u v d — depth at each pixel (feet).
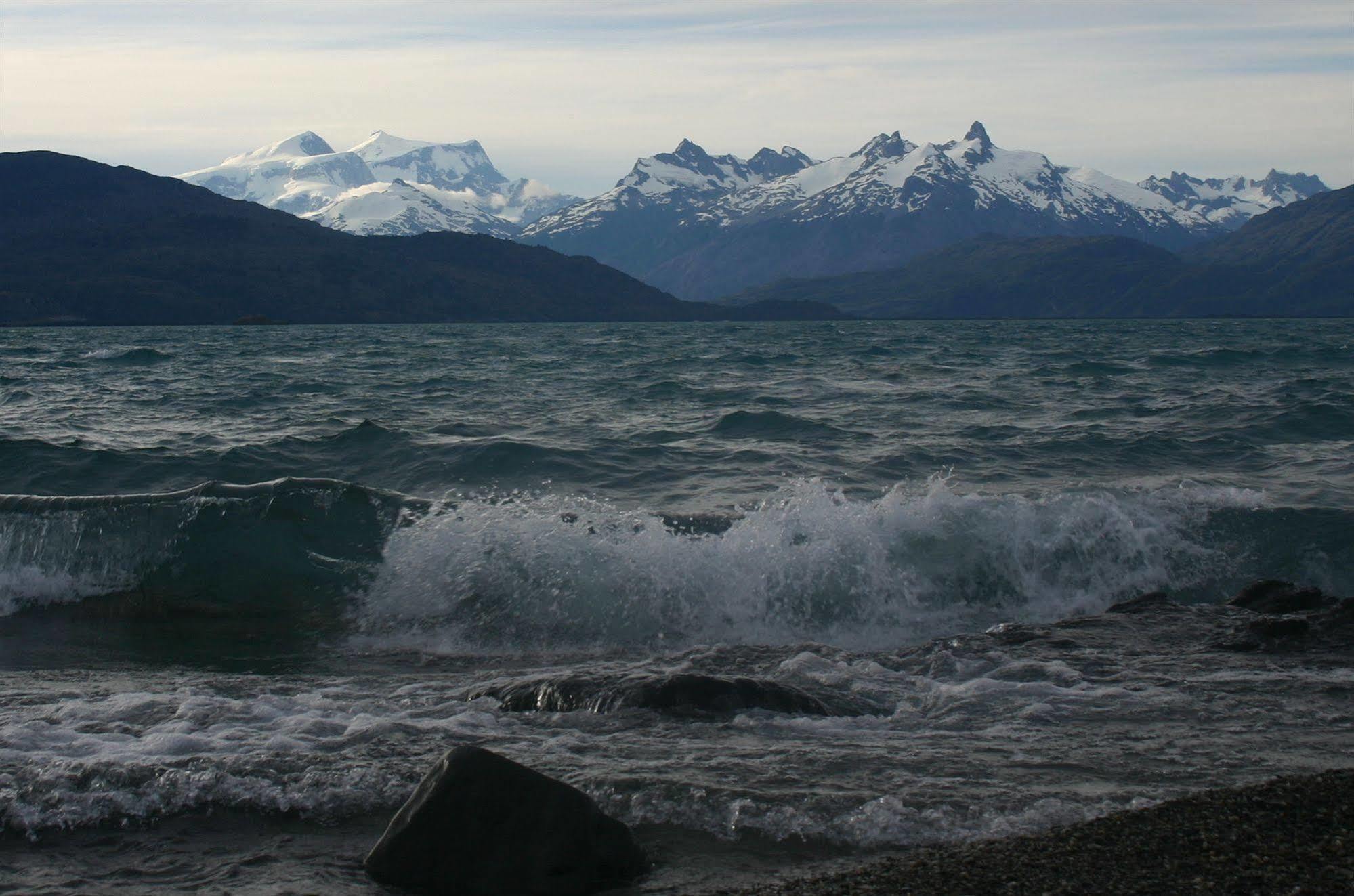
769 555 38.78
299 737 23.04
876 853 17.69
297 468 58.59
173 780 20.31
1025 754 22.06
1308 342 266.98
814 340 317.63
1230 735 23.21
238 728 23.59
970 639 31.78
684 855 17.80
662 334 437.17
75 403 99.60
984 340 304.30
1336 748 22.31
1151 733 23.39
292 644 33.83
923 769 21.15
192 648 33.27
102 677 29.17
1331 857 16.51
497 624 35.42
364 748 22.29
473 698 26.37
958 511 42.19
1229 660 29.40
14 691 27.07
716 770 21.03
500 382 127.95
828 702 25.48
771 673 28.43
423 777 18.53
